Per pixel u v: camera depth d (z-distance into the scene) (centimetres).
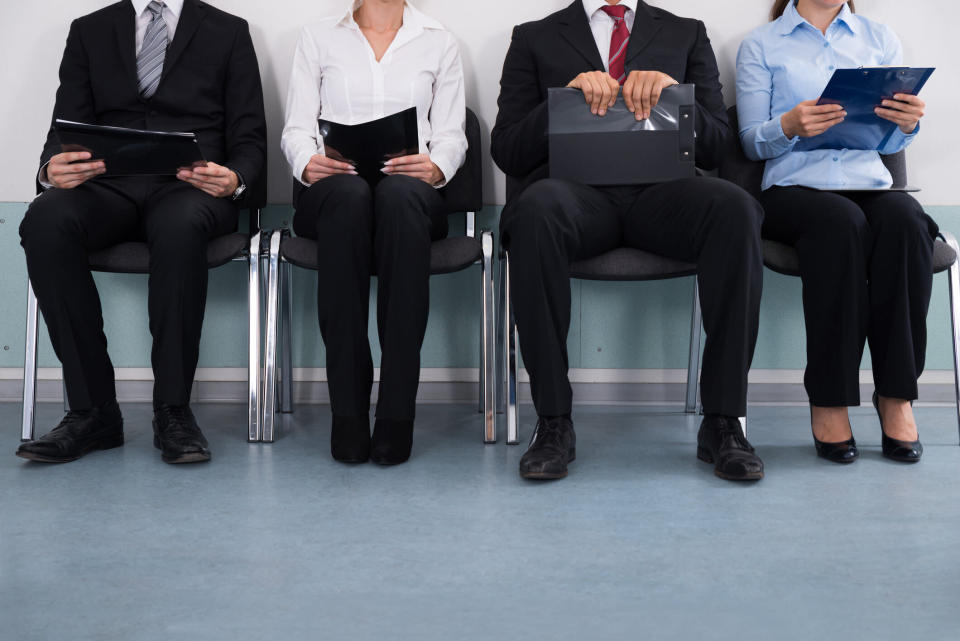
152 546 122
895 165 209
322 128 173
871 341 176
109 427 179
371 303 234
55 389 232
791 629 96
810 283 171
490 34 228
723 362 160
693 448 181
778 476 159
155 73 203
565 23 205
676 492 149
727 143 194
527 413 219
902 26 227
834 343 169
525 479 157
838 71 173
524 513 137
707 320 162
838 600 104
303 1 225
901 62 214
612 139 179
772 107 211
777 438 190
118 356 231
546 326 160
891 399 173
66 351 172
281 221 230
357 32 204
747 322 158
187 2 207
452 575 112
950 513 137
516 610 101
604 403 235
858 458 173
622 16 205
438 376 234
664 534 127
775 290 233
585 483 154
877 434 195
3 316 230
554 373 161
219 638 94
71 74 203
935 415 216
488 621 98
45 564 115
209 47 205
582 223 166
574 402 235
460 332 233
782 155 201
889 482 155
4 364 231
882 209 174
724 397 159
